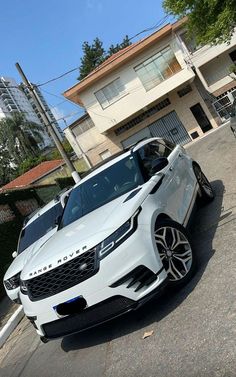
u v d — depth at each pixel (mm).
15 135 62531
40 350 5836
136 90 29031
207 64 30109
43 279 4566
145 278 4320
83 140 32406
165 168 6047
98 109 29781
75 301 4332
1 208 16984
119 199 5211
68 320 4438
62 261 4453
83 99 29859
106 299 4215
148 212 4754
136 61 28797
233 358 3160
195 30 17562
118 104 29422
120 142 31469
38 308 4590
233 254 4871
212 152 15477
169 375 3424
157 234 4664
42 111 21094
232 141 15398
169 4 16922
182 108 29953
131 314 4871
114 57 30906
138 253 4320
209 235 5957
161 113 30266
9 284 8516
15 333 7781
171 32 28109
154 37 27891
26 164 62312
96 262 4262
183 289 4738
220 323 3691
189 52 29562
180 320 4137
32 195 20656
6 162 65250
